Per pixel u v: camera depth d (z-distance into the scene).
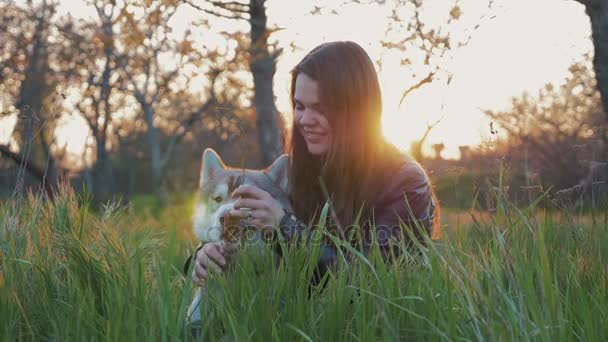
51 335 2.83
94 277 3.11
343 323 2.56
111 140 41.16
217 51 9.39
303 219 3.54
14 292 2.97
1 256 3.42
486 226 3.07
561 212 3.21
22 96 16.64
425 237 2.69
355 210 3.28
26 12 17.56
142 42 9.20
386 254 3.09
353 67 3.28
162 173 28.47
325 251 3.03
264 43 8.89
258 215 3.04
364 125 3.28
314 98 3.32
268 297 2.59
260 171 4.07
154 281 3.20
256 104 10.12
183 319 2.69
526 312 2.37
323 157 3.46
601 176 3.35
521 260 2.63
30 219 3.92
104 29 14.80
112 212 4.39
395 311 2.52
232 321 2.48
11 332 2.79
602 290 2.68
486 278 2.62
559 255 3.00
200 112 22.89
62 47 16.91
